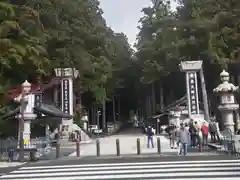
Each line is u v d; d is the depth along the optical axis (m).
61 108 36.72
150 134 24.66
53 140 28.42
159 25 51.19
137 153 20.23
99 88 47.66
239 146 18.92
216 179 11.06
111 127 63.19
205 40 39.00
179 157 17.55
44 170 14.80
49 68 35.12
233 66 38.81
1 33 27.42
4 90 28.39
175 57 42.09
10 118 23.64
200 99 44.16
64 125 35.12
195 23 39.53
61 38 36.94
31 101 23.03
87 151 24.06
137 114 94.69
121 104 88.25
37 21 31.72
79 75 41.44
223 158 16.44
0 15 28.08
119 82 64.75
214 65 39.56
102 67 45.25
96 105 55.81
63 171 14.29
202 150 20.83
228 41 37.66
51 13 35.34
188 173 12.47
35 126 31.86
